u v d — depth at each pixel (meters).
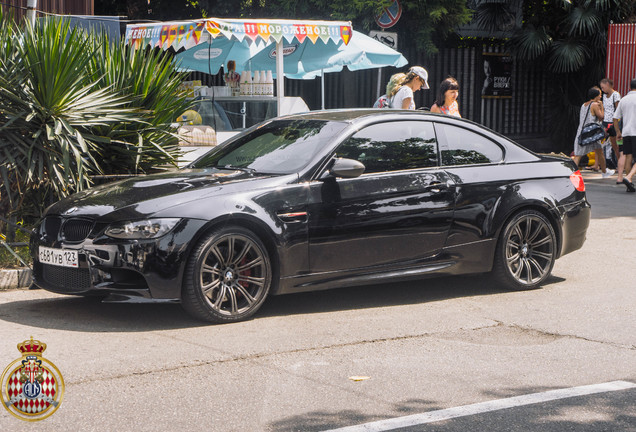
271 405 4.39
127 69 8.45
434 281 7.70
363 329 5.97
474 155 7.14
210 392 4.58
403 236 6.64
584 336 5.85
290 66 14.49
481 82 20.12
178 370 4.95
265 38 10.66
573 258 8.81
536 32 19.34
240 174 6.45
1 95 7.39
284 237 6.14
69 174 7.44
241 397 4.51
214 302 5.99
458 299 6.98
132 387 4.64
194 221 5.84
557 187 7.44
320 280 6.36
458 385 4.75
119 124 8.05
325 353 5.36
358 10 16.20
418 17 17.33
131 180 6.62
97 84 8.34
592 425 4.15
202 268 5.88
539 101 21.28
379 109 7.18
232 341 5.58
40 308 6.43
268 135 7.08
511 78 20.61
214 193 6.02
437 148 6.96
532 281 7.32
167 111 8.53
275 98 11.61
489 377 4.91
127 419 4.16
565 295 7.13
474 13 20.08
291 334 5.80
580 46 19.30
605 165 16.58
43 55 7.40
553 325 6.14
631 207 12.48
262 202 6.10
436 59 19.44
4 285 7.07
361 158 6.58
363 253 6.49
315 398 4.51
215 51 13.92
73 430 4.00
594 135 16.41
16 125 7.43
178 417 4.20
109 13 18.00
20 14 11.72
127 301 5.78
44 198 7.90
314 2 16.81
